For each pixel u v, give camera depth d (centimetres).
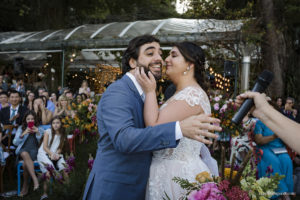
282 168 341
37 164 445
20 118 542
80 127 582
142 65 162
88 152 600
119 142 131
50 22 1396
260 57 797
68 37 1138
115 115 138
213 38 845
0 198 414
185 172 157
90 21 2011
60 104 711
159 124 135
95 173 156
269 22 725
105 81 1473
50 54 1298
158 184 158
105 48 1091
